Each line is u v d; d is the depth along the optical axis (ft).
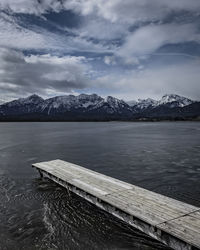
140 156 131.34
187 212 42.29
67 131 382.22
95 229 46.24
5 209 55.83
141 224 40.73
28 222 49.19
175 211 42.73
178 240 34.63
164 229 36.11
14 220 50.08
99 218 51.13
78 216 52.13
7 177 84.99
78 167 81.05
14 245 40.70
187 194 66.64
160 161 116.06
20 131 388.16
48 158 125.80
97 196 50.83
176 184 76.48
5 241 41.93
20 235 43.98
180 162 113.29
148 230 39.29
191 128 465.47
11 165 106.73
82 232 45.06
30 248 39.75
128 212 42.50
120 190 54.85
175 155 134.10
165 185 75.51
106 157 128.57
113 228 46.68
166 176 86.99
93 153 143.33
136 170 96.99
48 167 81.66
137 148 165.27
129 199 48.88
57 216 52.11
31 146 179.73
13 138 251.60
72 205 58.39
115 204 46.03
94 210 55.36
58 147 173.06
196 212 42.32
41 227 47.01
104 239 42.55
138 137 256.93
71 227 47.06
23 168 100.37
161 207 44.57
